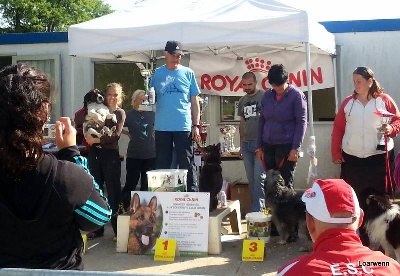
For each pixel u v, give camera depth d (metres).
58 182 1.73
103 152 5.46
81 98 8.98
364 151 4.80
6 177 1.70
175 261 4.80
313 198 1.94
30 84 1.68
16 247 1.75
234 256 4.94
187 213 5.01
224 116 8.91
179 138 5.49
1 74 1.73
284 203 5.12
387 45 8.16
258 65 8.46
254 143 6.10
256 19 5.24
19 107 1.64
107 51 5.71
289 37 5.21
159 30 5.53
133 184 6.26
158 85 5.50
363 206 4.49
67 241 1.82
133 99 6.22
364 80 4.72
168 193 5.06
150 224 5.07
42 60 9.01
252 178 6.14
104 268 4.62
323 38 6.44
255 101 6.12
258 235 5.18
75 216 1.80
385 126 4.64
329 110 8.46
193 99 5.60
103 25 5.82
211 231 5.02
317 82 8.32
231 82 8.56
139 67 8.04
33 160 1.68
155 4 6.43
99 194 1.87
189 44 5.47
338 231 1.88
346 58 8.30
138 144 6.19
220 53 8.27
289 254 4.93
